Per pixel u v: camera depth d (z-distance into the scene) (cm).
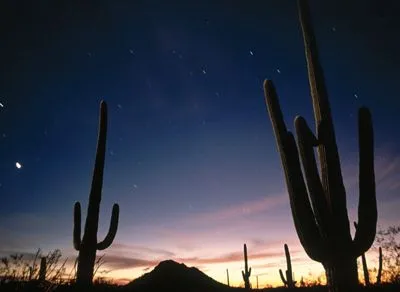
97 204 676
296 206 404
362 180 400
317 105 444
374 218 392
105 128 733
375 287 627
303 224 398
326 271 394
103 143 721
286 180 425
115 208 717
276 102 450
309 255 403
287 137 416
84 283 501
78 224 673
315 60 462
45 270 312
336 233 387
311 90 460
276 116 445
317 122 439
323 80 453
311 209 402
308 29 480
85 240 646
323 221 392
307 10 491
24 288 295
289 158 411
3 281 299
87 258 633
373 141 405
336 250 383
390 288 613
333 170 408
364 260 1037
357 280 379
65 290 357
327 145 417
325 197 396
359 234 391
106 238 680
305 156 405
